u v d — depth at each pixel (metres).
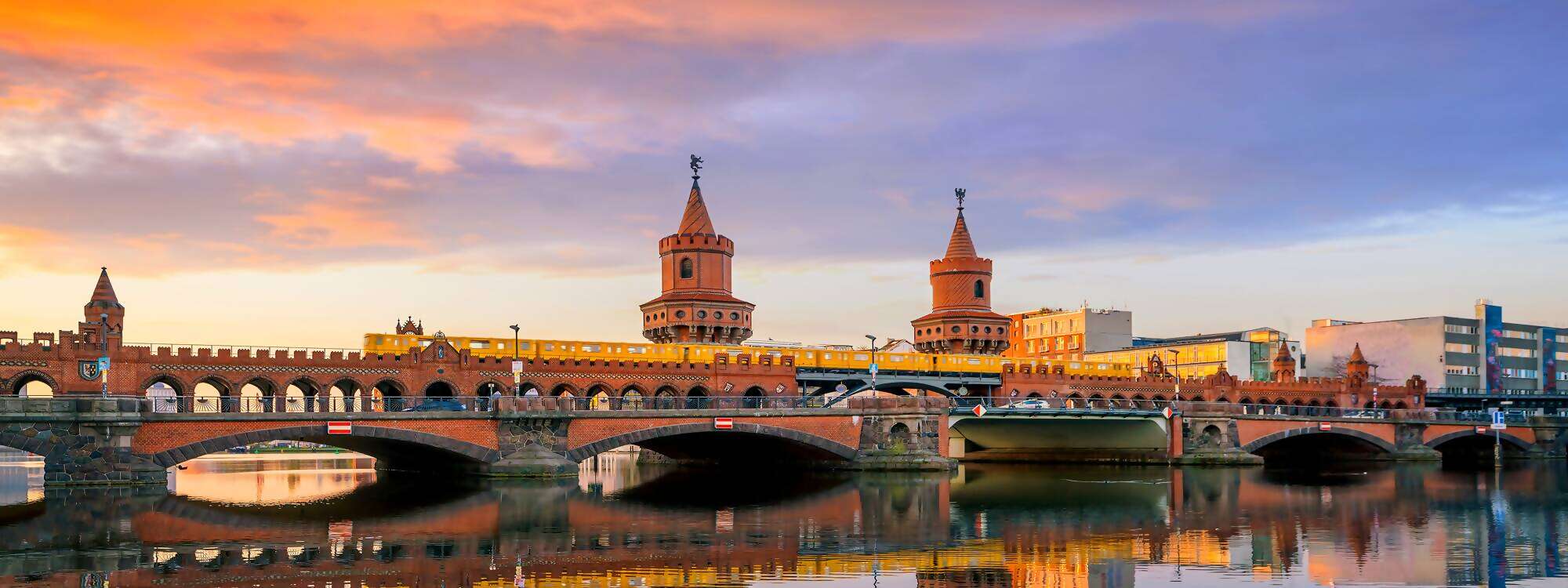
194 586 46.41
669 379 126.06
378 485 89.38
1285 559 54.56
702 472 114.06
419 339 117.44
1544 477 110.25
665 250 151.88
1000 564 52.97
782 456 115.75
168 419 77.81
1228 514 72.12
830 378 139.88
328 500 76.38
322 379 108.56
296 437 84.69
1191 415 124.00
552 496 80.06
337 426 82.69
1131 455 128.88
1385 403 176.50
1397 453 142.12
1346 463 139.25
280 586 46.47
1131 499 81.88
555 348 124.69
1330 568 52.19
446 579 48.12
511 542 57.69
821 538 60.03
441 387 120.38
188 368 103.25
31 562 50.84
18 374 97.50
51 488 75.31
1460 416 152.88
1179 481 101.19
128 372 100.69
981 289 171.12
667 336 148.38
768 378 132.88
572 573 49.69
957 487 92.00
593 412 92.19
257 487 88.44
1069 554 55.56
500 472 89.19
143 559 51.91
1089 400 141.50
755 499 79.50
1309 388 169.00
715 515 69.31
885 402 107.94
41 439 75.25
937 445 109.00
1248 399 163.50
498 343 121.00
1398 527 66.00
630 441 93.75
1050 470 119.00
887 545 57.94
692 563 52.25
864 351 143.00
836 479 99.50
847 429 106.00
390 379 111.81
